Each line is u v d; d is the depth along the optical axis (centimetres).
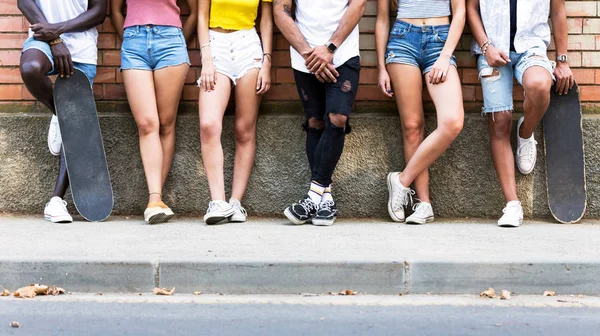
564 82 576
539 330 332
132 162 603
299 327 337
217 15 570
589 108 604
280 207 601
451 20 574
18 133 599
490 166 598
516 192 586
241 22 572
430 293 404
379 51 577
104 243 462
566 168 580
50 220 565
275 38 605
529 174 596
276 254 422
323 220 552
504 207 596
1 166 600
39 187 601
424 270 404
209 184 561
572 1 600
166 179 601
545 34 564
